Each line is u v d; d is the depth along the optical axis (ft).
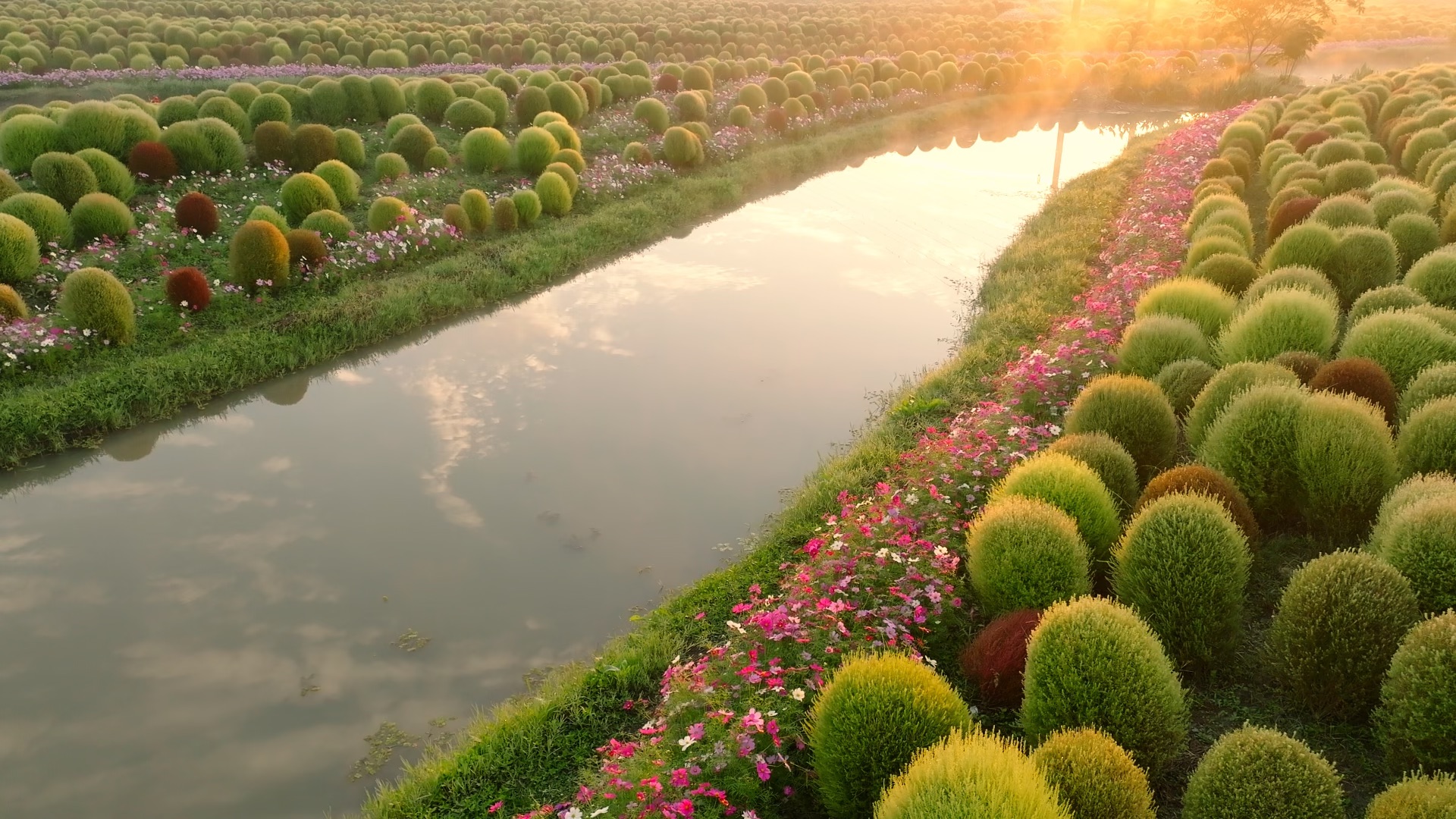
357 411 42.75
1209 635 21.16
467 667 27.12
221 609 29.43
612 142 84.64
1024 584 22.90
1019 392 36.24
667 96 104.12
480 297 54.65
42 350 41.63
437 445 39.68
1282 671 20.53
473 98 85.61
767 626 22.48
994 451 30.78
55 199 54.34
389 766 23.72
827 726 18.42
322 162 66.64
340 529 33.71
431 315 51.83
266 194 62.90
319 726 24.98
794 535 30.81
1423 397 27.55
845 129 101.76
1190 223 54.29
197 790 22.99
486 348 49.52
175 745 24.32
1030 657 19.57
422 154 72.64
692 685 21.68
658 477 37.17
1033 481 25.66
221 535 33.32
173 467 37.91
